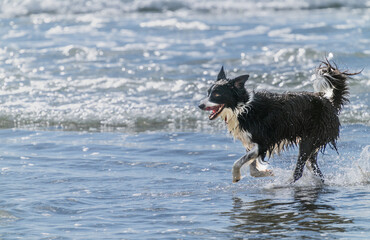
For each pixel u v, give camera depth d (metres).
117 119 16.33
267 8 39.66
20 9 37.69
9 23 33.72
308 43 25.69
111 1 38.91
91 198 9.68
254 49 25.05
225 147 13.55
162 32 30.14
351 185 10.67
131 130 15.43
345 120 15.43
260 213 8.86
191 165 12.02
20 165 11.93
